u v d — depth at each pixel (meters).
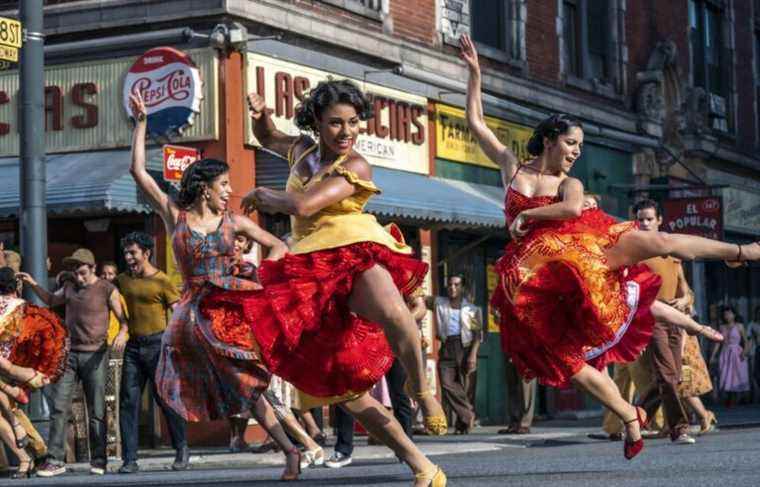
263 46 18.25
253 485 9.48
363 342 7.09
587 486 7.77
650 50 30.00
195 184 9.48
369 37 20.27
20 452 12.40
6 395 12.29
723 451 11.60
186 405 9.35
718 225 27.38
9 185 18.06
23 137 14.16
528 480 8.51
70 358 13.04
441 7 22.42
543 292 8.27
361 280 6.91
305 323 6.93
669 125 30.36
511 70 24.28
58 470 12.89
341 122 7.05
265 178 18.02
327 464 12.17
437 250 21.55
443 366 19.19
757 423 19.27
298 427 11.46
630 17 29.08
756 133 36.22
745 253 8.27
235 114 17.80
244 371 9.27
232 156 17.70
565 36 26.80
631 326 8.82
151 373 12.77
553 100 25.39
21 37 14.04
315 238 7.00
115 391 14.59
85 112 18.41
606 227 8.43
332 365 7.07
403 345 6.86
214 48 17.78
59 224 18.42
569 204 8.22
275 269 7.05
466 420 19.03
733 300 33.91
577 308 8.23
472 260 22.70
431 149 21.72
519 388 18.66
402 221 19.89
